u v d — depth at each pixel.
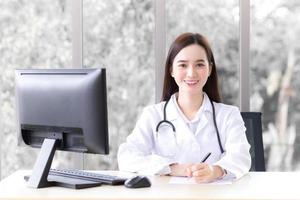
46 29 3.29
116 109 3.29
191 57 2.38
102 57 3.28
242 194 1.83
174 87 2.59
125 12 3.25
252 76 3.22
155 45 3.22
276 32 3.19
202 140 2.42
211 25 3.21
